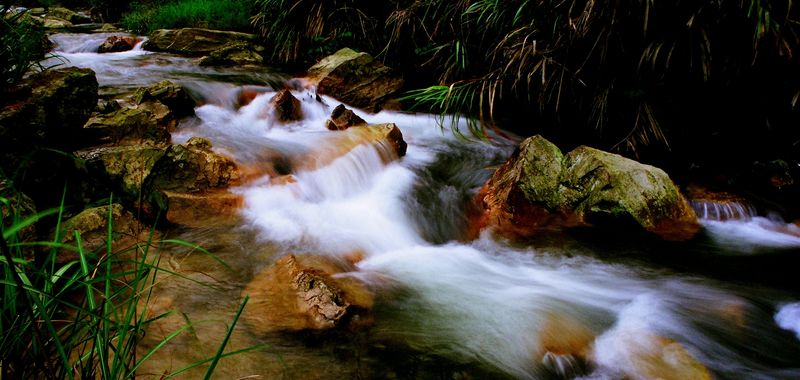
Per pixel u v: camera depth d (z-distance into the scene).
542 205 4.45
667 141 5.55
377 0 8.55
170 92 5.32
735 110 5.68
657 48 4.84
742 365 2.71
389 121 7.21
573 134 6.52
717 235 4.35
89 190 3.50
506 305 3.17
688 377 2.53
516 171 4.54
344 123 5.90
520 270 3.75
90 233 3.09
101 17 13.63
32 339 1.58
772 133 5.72
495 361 2.61
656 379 2.52
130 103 5.15
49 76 3.94
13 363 1.59
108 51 9.36
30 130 3.33
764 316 3.20
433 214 4.62
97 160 3.63
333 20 8.90
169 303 2.68
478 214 4.61
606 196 4.29
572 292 3.42
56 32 10.77
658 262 3.90
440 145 6.27
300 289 2.86
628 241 4.16
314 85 7.31
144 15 11.61
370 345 2.60
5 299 1.63
